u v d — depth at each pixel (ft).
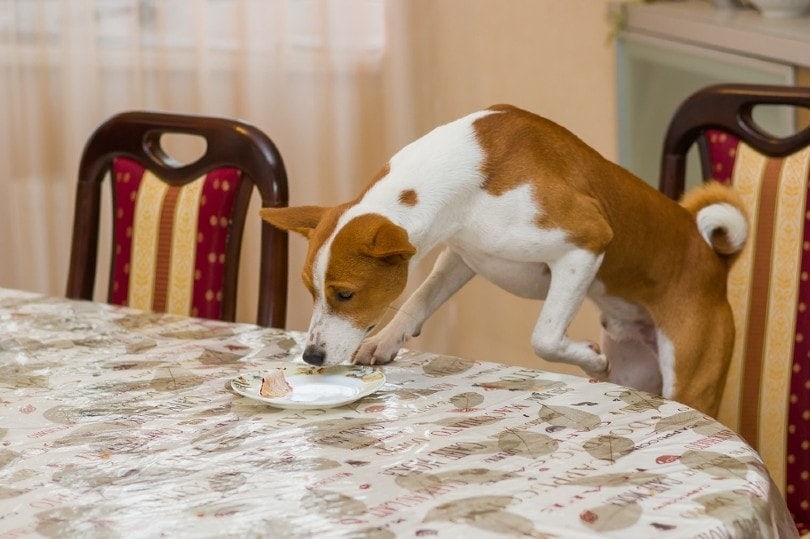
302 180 13.00
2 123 12.93
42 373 5.94
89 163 8.25
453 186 6.46
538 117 6.88
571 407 5.20
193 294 7.88
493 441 4.78
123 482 4.47
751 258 7.23
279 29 12.58
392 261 5.98
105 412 5.32
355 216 6.12
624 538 3.79
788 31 8.88
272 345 6.44
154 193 8.02
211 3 12.57
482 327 13.32
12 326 6.86
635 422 4.94
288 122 12.82
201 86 12.62
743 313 7.28
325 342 5.90
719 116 7.38
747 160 7.27
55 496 4.35
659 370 7.86
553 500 4.12
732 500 4.04
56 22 12.75
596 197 6.82
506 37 12.55
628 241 7.02
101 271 13.20
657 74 10.88
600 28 12.01
